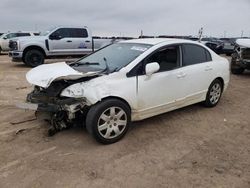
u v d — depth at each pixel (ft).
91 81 14.60
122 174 12.35
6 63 53.78
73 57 52.19
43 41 48.08
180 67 18.19
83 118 15.75
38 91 15.96
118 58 16.99
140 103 15.99
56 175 12.25
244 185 11.62
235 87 29.96
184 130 17.15
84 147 14.74
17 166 12.92
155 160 13.53
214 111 20.79
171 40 18.48
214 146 15.07
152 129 17.16
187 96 18.76
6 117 19.04
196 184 11.65
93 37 55.21
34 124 17.69
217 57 21.44
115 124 15.15
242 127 17.88
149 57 16.48
